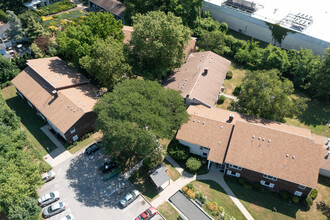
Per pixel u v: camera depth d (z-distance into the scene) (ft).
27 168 138.82
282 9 279.49
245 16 278.67
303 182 139.33
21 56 252.21
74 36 203.82
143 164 162.50
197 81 201.67
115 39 217.36
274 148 148.87
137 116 146.30
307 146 146.20
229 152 151.33
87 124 182.29
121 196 150.61
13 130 182.09
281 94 171.22
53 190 153.17
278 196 152.46
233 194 152.97
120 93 160.35
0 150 152.46
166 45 194.18
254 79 185.47
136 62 207.51
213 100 193.47
